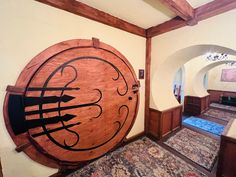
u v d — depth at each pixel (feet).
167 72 9.12
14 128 4.19
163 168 5.92
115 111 7.09
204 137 8.86
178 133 9.45
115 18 6.49
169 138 8.67
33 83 4.45
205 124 11.41
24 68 4.28
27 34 4.30
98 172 5.73
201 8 5.59
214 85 22.12
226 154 5.18
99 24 6.09
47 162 5.06
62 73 5.08
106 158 6.61
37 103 4.57
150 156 6.77
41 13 4.53
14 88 4.09
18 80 4.18
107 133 6.85
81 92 5.66
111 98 6.82
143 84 8.76
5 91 4.02
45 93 4.72
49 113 4.87
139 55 8.21
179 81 15.57
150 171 5.75
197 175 5.52
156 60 8.25
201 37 6.11
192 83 14.55
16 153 4.38
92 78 5.97
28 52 4.35
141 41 8.20
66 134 5.39
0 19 3.84
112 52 6.62
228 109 17.10
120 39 7.03
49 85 4.79
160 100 9.03
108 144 6.98
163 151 7.20
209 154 6.93
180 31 6.89
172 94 10.28
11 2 3.97
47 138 4.91
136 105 8.29
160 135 8.49
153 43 8.32
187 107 15.11
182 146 7.70
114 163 6.26
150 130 9.14
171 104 9.55
